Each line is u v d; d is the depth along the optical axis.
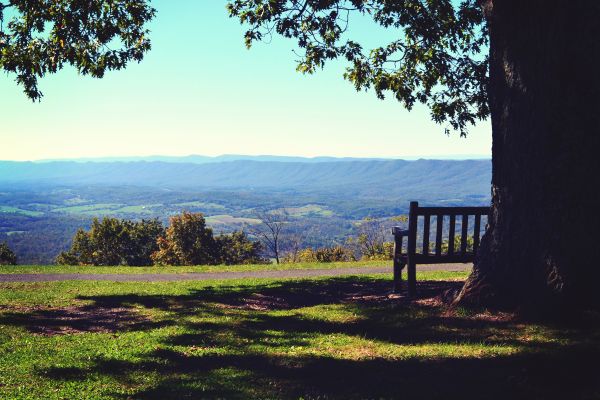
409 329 8.84
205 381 6.71
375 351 7.82
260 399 5.96
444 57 17.06
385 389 6.08
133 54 16.70
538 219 8.45
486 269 9.32
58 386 6.73
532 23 8.42
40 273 21.00
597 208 7.96
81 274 20.72
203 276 20.08
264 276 19.80
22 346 9.05
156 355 8.13
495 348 7.24
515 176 8.81
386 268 22.05
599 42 7.91
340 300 12.88
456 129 18.14
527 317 8.26
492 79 9.39
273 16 15.06
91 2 14.89
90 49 16.45
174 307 12.74
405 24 16.36
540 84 8.38
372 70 17.58
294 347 8.37
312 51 16.31
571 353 6.59
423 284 13.86
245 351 8.20
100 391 6.48
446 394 5.77
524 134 8.64
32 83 15.35
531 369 6.21
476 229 11.50
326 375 6.80
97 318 11.70
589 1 7.91
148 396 6.20
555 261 8.20
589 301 7.93
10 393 6.44
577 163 8.05
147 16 16.64
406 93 17.50
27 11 14.84
